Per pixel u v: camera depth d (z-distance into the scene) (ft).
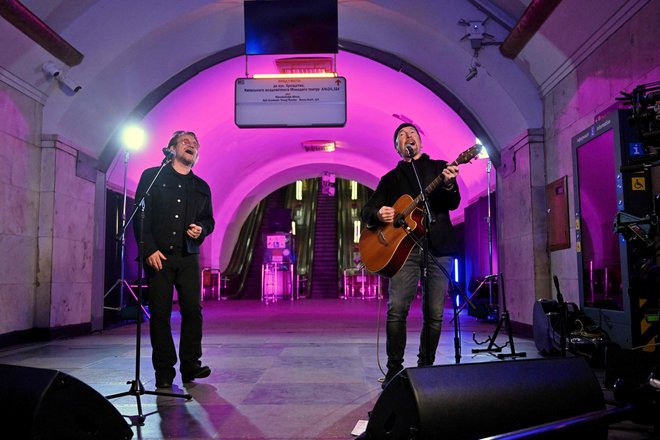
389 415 6.59
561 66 20.20
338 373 14.53
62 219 24.11
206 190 13.98
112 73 24.20
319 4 23.85
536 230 22.50
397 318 11.45
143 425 9.50
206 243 59.67
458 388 6.31
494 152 26.61
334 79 25.88
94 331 26.91
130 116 27.07
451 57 24.52
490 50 22.67
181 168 13.70
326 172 67.82
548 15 18.15
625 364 11.30
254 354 18.08
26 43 19.86
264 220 82.12
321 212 86.12
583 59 18.79
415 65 26.81
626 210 14.78
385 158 52.75
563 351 13.10
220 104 35.88
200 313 13.47
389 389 6.61
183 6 23.08
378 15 24.57
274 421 9.73
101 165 27.66
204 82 31.48
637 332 14.40
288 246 59.31
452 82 26.12
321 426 9.39
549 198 22.09
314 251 80.07
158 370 12.67
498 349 17.95
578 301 19.40
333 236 82.12
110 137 27.48
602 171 16.51
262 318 33.91
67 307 24.48
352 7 24.53
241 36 26.27
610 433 8.71
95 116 25.54
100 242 27.68
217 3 23.97
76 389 6.98
